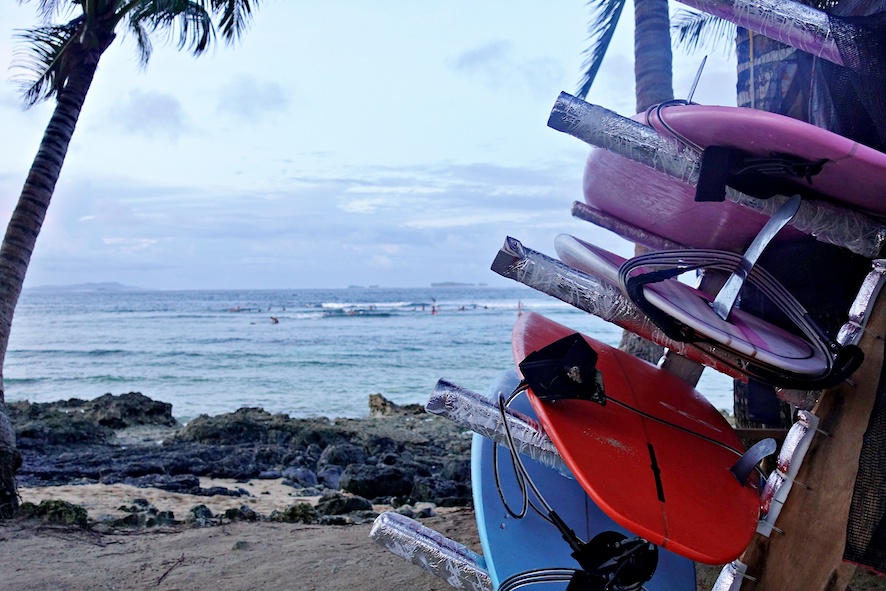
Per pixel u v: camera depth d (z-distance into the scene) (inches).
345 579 138.3
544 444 76.9
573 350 76.0
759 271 86.0
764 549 76.7
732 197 77.0
